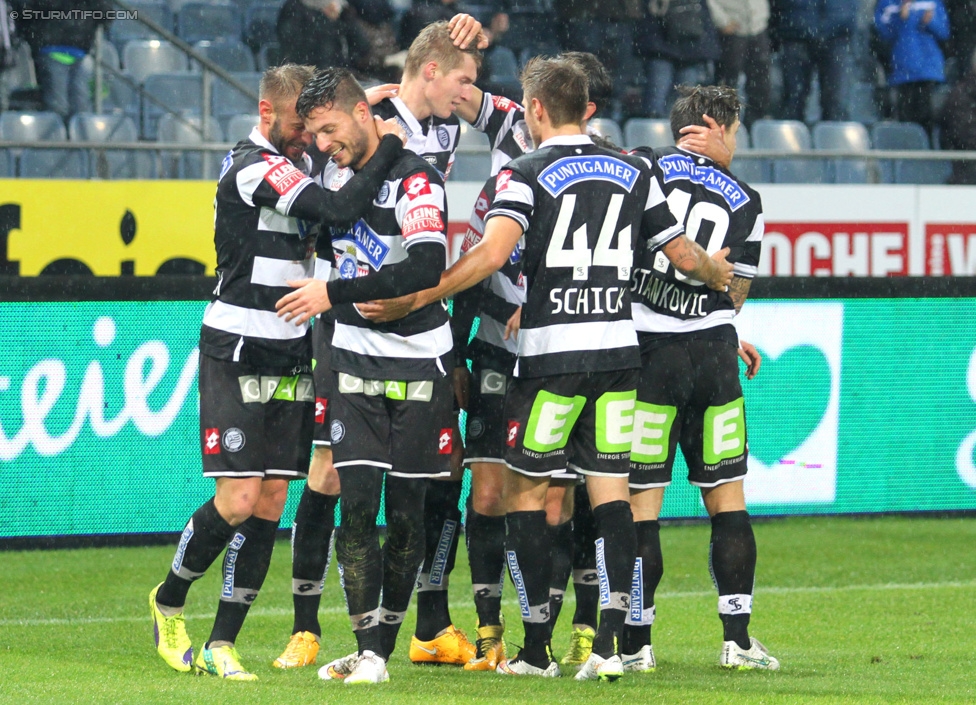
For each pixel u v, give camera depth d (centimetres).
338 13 3297
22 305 2055
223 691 1190
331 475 1423
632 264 1337
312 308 1241
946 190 3102
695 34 3562
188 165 2927
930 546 2427
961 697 1205
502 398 1469
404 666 1452
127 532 2130
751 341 2381
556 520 1482
